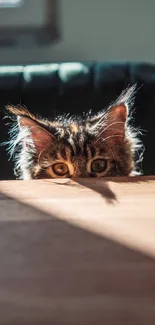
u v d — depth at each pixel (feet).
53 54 2.68
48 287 0.92
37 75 2.16
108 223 1.13
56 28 2.63
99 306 0.85
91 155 1.86
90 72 2.17
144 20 2.62
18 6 2.61
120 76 2.14
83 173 1.84
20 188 1.31
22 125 1.92
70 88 2.14
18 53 2.68
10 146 2.13
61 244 1.07
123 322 0.82
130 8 2.60
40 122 1.91
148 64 2.24
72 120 2.06
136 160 2.04
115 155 1.91
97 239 1.08
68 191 1.28
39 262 1.00
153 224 1.12
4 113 2.13
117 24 2.63
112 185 1.31
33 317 0.84
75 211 1.18
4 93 2.14
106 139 1.90
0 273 0.97
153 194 1.25
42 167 1.87
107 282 0.92
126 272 0.95
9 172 2.16
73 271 0.96
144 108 2.14
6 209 1.20
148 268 0.96
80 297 0.88
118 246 1.05
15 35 2.64
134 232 1.09
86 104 2.14
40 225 1.13
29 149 1.92
